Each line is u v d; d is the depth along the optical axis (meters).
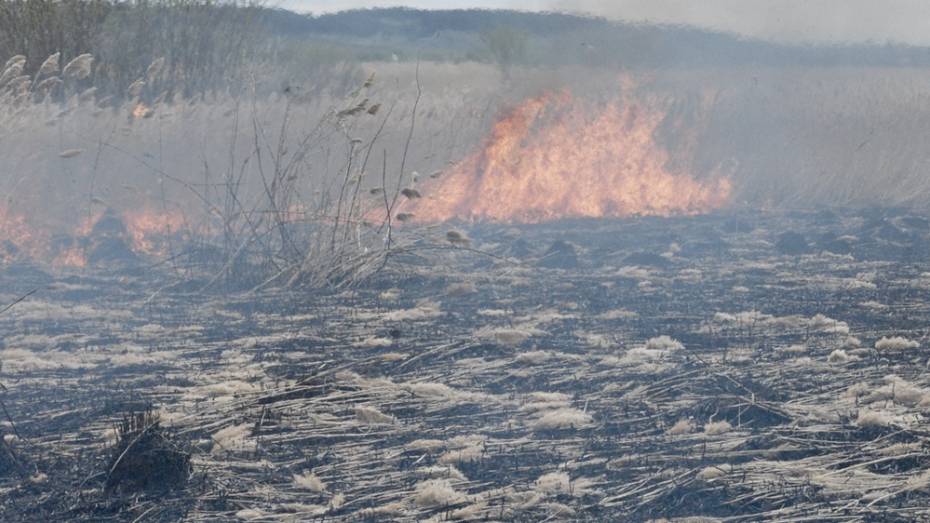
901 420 11.44
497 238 27.20
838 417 11.71
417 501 9.21
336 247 21.48
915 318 17.38
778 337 15.88
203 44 38.66
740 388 12.66
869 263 23.64
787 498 9.28
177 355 14.75
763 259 24.25
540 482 9.66
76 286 19.88
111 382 13.23
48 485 9.62
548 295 19.44
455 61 38.41
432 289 20.17
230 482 9.71
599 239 27.25
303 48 41.81
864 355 14.78
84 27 35.97
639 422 11.61
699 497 9.35
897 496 9.32
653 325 16.77
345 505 9.21
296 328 16.59
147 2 37.91
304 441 10.96
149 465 9.59
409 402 12.40
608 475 9.96
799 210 34.50
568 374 13.73
